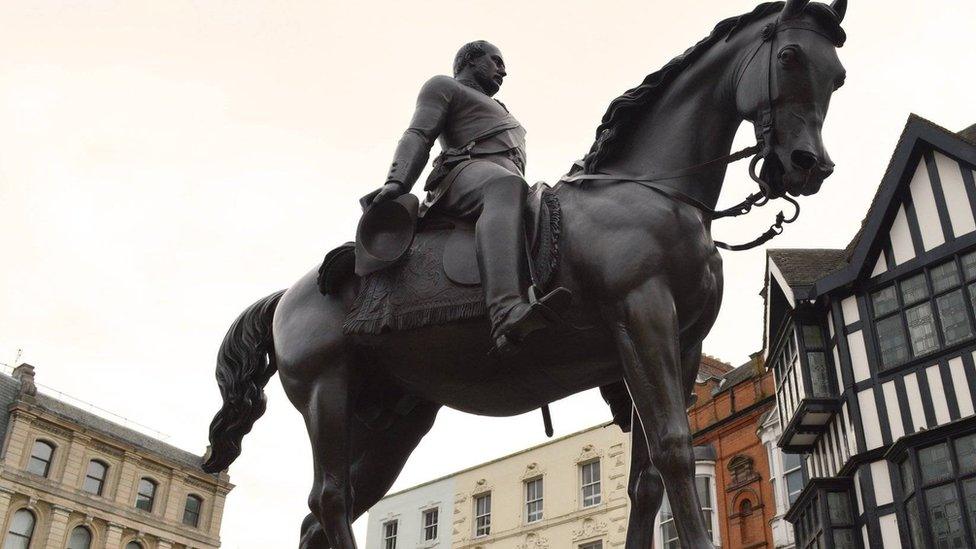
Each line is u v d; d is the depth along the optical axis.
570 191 2.96
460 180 3.15
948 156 16.70
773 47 2.77
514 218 2.85
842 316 18.08
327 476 3.20
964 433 14.72
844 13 2.83
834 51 2.76
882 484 16.28
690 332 2.84
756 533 22.08
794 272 19.80
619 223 2.73
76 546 35.53
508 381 3.04
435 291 3.03
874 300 17.55
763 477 22.33
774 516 21.59
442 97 3.32
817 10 2.77
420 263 3.12
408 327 3.05
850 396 17.31
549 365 2.93
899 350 16.81
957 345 15.72
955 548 14.32
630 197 2.79
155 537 38.38
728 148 2.93
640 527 2.85
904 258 17.17
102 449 37.72
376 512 32.62
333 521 3.14
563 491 27.06
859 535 16.88
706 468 23.70
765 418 22.53
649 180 2.82
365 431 3.62
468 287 2.97
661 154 2.88
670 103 2.94
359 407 3.46
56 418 36.19
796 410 18.61
